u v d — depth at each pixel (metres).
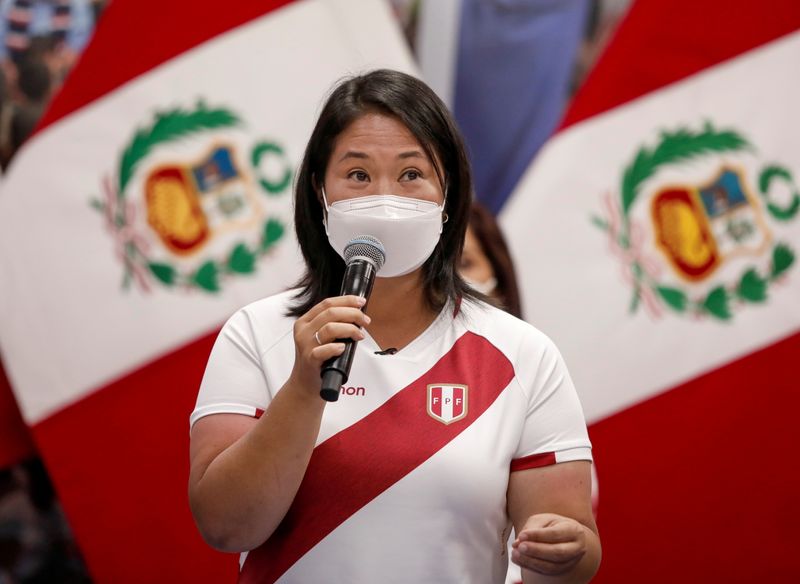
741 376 11.66
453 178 5.90
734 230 11.72
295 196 6.07
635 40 11.73
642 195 11.70
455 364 5.74
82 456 11.40
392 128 5.65
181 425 11.48
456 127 5.87
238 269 11.52
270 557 5.55
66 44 11.73
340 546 5.34
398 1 11.97
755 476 11.64
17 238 11.39
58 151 11.43
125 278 11.47
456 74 12.02
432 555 5.34
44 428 11.38
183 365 11.48
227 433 5.54
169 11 11.53
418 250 5.59
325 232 6.02
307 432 5.12
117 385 11.45
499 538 5.66
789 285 11.70
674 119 11.75
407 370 5.70
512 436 5.62
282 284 11.55
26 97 11.69
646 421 11.66
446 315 5.95
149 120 11.52
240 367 5.73
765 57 11.74
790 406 11.66
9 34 11.66
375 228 5.49
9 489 11.81
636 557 11.66
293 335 5.47
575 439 5.74
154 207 11.49
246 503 5.19
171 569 11.44
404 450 5.43
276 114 11.64
